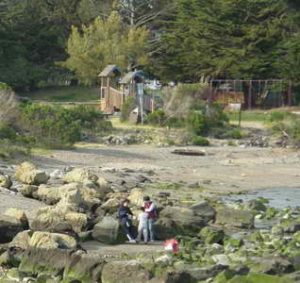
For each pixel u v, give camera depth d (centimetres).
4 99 6103
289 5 9700
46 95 11188
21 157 5181
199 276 2098
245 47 9738
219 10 9931
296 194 4394
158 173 5056
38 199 3500
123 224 2803
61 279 2095
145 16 12175
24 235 2455
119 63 10838
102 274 2056
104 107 8488
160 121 7519
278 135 7231
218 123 7519
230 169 5459
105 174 4741
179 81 10294
